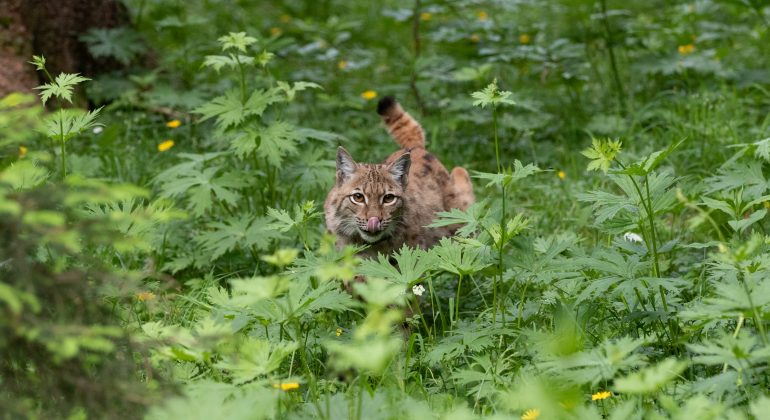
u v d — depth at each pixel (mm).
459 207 6684
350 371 4414
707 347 3666
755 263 4297
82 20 9430
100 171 7664
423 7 10766
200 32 11578
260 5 13359
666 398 3377
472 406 4270
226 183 6488
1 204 2680
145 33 10258
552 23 12531
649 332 4676
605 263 4684
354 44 11945
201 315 5250
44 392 3219
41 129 4016
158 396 3162
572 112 9422
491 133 9039
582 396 3746
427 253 4746
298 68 10547
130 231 4844
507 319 5035
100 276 3184
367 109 9633
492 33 10133
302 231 5582
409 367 4566
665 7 12703
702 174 7582
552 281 5320
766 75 9516
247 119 6535
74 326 2863
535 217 7121
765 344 3525
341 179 6086
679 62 9477
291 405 3852
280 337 4457
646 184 4598
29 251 3281
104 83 9211
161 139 8727
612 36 9758
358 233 5996
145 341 3422
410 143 7156
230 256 6367
